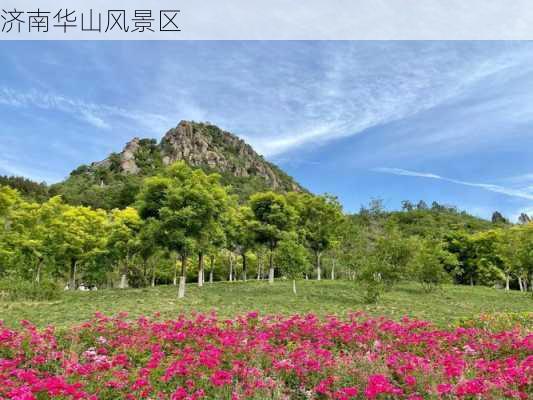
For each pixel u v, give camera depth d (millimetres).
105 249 40188
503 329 14953
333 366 8352
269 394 7137
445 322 18375
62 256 39094
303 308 22359
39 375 8461
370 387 6840
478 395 6859
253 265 70938
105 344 10836
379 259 28844
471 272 58250
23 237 36594
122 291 34344
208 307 22281
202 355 8617
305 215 50000
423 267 36125
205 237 30719
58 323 16484
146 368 8211
